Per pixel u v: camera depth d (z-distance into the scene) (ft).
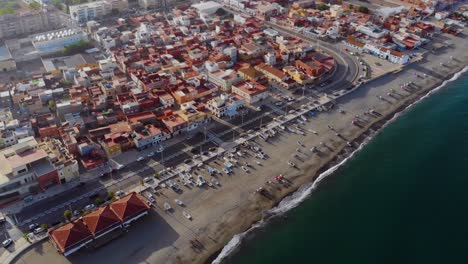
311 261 519.19
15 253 519.19
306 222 574.56
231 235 552.41
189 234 549.95
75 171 638.12
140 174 653.71
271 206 600.39
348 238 549.54
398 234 552.41
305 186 639.76
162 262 512.22
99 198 595.88
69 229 522.88
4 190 594.65
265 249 535.60
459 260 510.17
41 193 613.52
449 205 594.24
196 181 638.53
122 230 549.54
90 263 506.48
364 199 613.11
